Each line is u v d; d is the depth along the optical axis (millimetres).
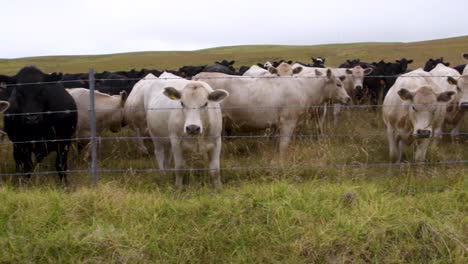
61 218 4148
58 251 3826
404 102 6242
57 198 4391
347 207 4324
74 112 6496
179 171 5590
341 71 10898
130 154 7680
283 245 3889
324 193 4523
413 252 3869
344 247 3861
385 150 7090
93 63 38188
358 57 30578
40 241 3863
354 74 10812
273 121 7383
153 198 4492
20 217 4129
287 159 6180
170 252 3895
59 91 6355
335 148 6551
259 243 3955
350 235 3896
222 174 5918
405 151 6879
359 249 3842
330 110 9242
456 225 4078
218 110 5625
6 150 7398
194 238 3971
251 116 7363
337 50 37562
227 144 7527
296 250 3842
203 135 5523
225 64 16688
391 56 29969
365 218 4066
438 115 6184
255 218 4148
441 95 5941
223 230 4074
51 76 6191
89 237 3873
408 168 5637
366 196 4531
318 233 3926
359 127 7973
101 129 8039
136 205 4320
